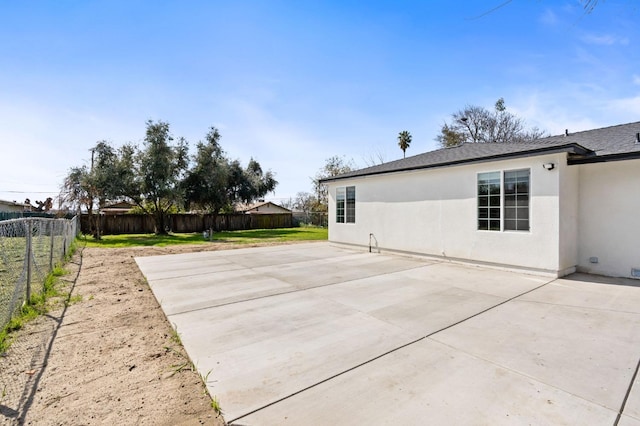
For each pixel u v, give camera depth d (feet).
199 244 46.01
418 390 7.80
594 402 7.20
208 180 76.79
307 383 8.22
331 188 40.70
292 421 6.66
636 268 19.60
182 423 6.64
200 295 17.35
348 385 8.09
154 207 70.44
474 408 7.02
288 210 124.77
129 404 7.36
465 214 25.18
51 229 22.41
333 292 17.71
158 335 11.82
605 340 10.73
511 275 21.31
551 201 20.12
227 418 6.80
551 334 11.32
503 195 22.70
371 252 33.88
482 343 10.61
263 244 44.78
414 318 13.24
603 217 20.93
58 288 18.90
